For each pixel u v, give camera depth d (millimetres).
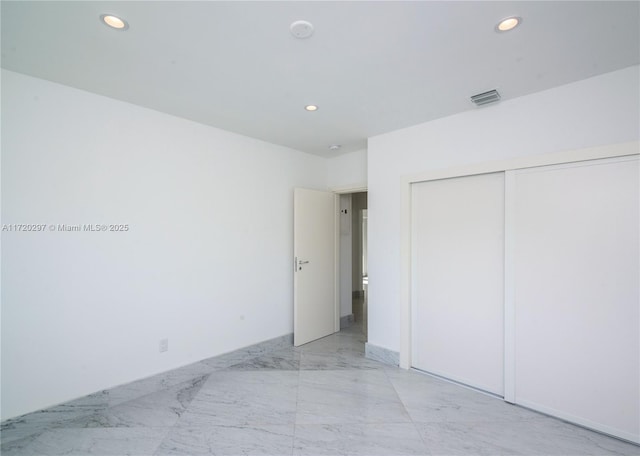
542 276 2336
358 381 2857
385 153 3305
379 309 3340
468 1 1417
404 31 1642
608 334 2076
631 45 1756
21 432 2049
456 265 2842
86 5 1438
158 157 2732
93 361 2361
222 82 2211
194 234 2979
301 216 3881
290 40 1720
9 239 2043
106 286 2432
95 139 2385
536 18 1536
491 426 2172
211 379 2910
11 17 1518
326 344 3908
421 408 2400
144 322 2635
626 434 2008
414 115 2816
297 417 2275
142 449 1930
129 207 2557
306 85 2256
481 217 2693
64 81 2197
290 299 3943
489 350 2637
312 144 3762
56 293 2209
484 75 2115
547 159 2291
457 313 2834
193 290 2965
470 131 2697
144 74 2100
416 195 3131
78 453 1897
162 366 2740
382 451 1914
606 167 2094
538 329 2350
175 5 1441
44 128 2166
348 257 4840
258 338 3543
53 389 2186
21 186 2084
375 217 3379
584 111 2160
